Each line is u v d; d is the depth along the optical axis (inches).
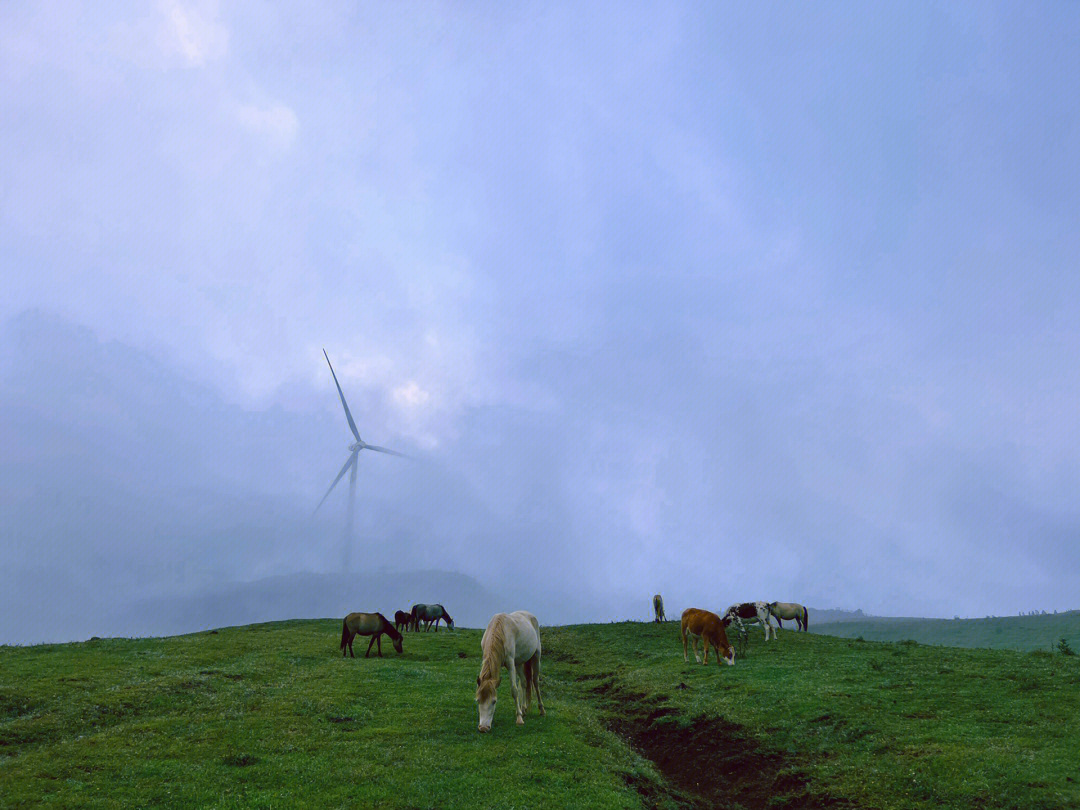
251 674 895.7
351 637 1173.1
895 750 548.1
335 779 474.9
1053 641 2058.3
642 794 505.7
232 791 449.1
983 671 783.7
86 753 523.5
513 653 640.4
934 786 471.8
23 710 664.4
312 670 936.3
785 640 1272.1
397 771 489.7
